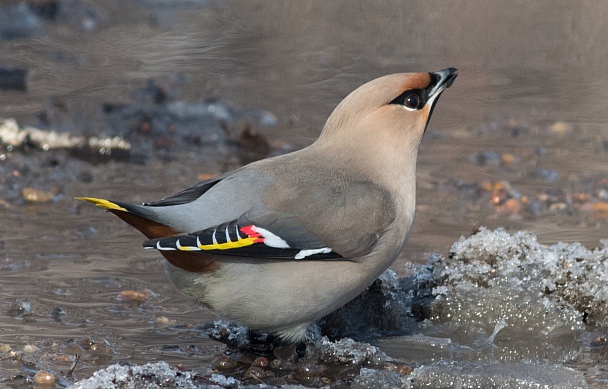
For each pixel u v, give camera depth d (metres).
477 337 9.92
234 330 9.73
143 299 10.36
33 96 17.97
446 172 15.20
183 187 14.02
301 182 9.11
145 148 15.85
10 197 13.42
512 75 20.84
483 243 10.70
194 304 10.31
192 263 8.77
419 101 9.74
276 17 25.25
